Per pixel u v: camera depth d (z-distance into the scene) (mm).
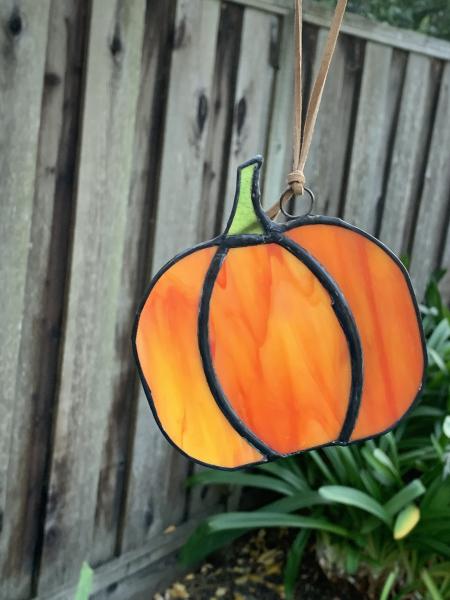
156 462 634
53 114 467
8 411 487
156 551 650
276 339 284
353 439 294
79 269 505
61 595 565
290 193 298
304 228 286
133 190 538
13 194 449
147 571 652
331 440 292
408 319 293
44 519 539
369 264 289
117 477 604
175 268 274
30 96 442
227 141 601
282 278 283
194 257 276
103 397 554
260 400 284
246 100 602
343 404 290
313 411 289
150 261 561
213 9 548
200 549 646
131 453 604
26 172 452
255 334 282
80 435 545
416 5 826
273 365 284
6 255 456
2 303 462
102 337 537
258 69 604
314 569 708
